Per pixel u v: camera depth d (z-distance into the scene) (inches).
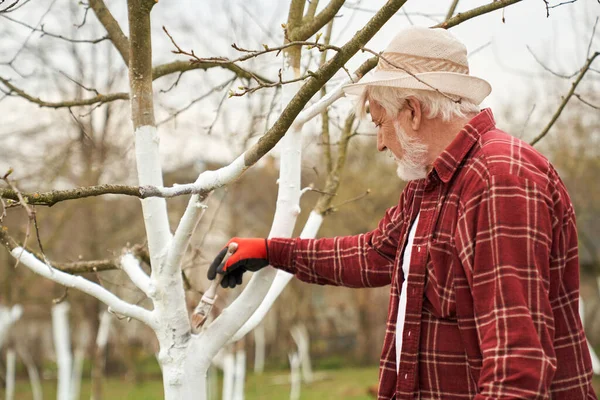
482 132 64.8
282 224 85.0
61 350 305.0
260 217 578.9
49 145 257.9
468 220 59.7
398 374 66.1
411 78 65.4
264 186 539.8
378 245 80.7
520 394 52.3
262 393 561.9
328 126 109.3
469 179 61.4
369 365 750.5
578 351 62.5
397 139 68.8
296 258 83.3
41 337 642.2
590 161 399.2
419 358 65.1
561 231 60.8
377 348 756.6
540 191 57.9
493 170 59.2
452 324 63.2
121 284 114.7
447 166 63.4
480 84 66.6
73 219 336.8
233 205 355.6
